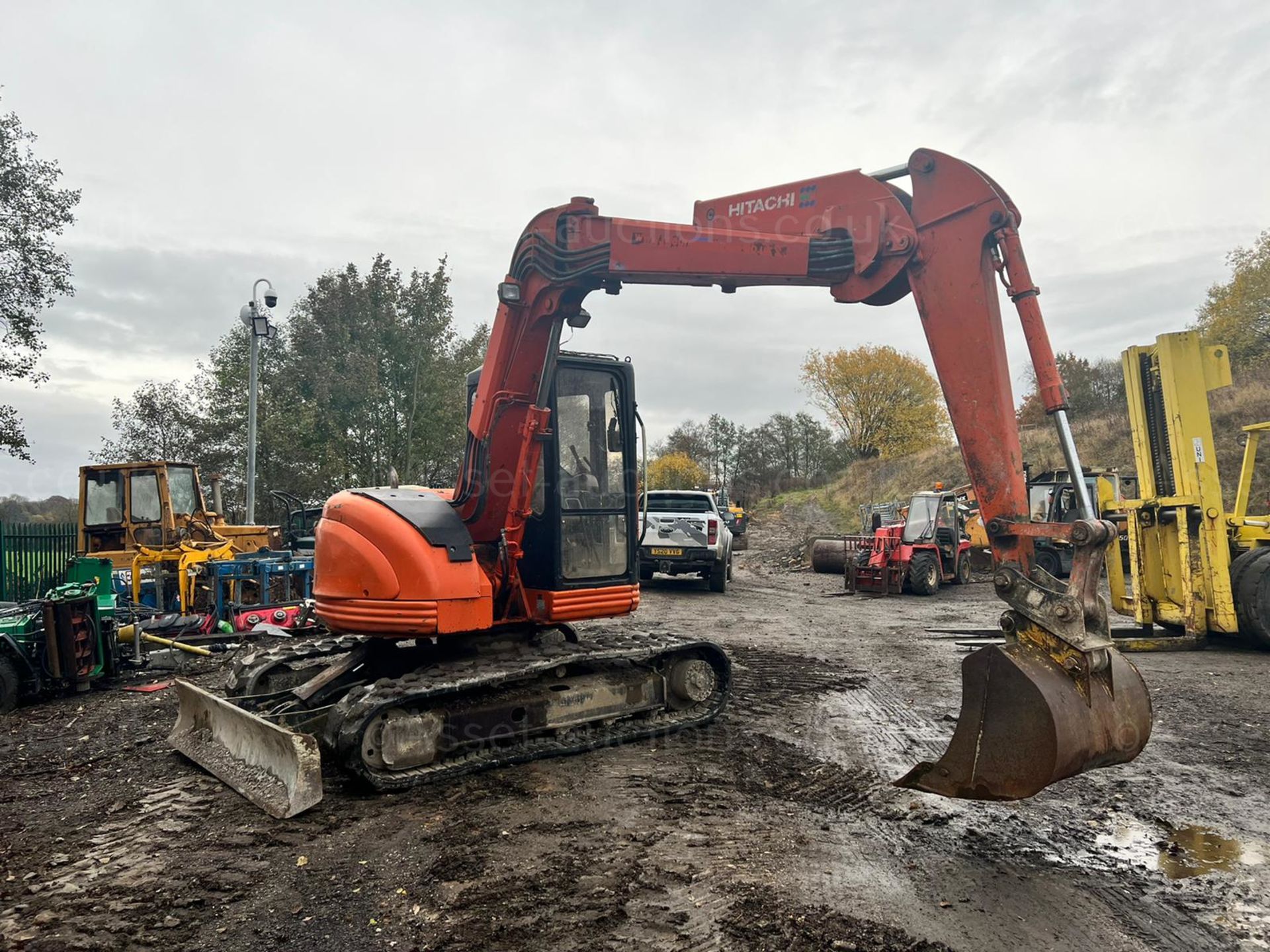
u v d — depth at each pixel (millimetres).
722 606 13859
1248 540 9734
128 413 23625
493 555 5711
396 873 3686
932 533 17094
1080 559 3695
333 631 5453
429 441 28312
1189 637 9359
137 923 3285
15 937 3182
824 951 3010
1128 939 3109
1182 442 9406
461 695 5160
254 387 16125
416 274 28375
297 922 3279
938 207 4203
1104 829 4180
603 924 3205
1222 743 5684
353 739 4527
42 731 6352
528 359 5461
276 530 15188
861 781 4918
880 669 8352
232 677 6223
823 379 52250
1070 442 3896
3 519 13695
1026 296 4008
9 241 17438
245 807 4547
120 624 8750
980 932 3150
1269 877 3645
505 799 4609
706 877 3602
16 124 17656
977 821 4277
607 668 5980
